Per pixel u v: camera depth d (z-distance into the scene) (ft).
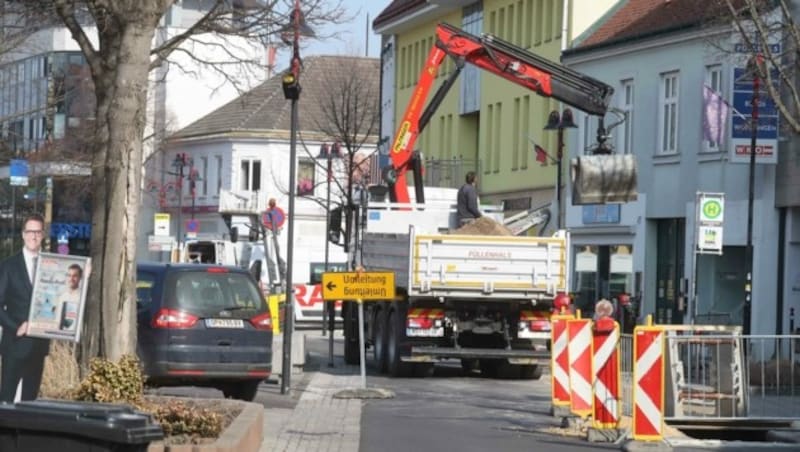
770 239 138.62
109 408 33.14
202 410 54.80
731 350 82.33
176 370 81.20
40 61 256.93
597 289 172.86
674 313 157.89
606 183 114.01
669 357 81.97
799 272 137.39
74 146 199.72
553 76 120.67
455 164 222.28
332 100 249.55
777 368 82.23
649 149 162.71
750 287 122.62
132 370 55.21
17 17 75.05
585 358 75.82
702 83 152.35
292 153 94.94
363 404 88.22
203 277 83.15
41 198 215.31
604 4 182.91
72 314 48.98
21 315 52.49
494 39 120.88
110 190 58.29
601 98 120.67
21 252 52.80
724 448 70.33
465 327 109.19
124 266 58.44
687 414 82.12
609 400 70.44
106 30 58.13
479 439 69.92
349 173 212.02
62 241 215.72
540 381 112.37
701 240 105.60
